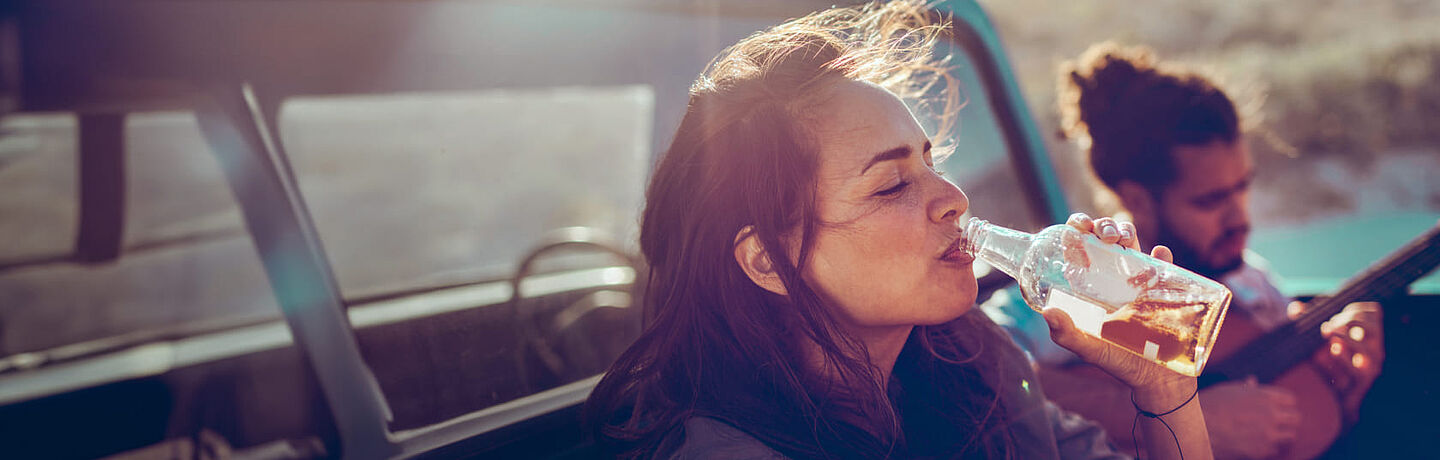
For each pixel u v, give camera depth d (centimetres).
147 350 180
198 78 142
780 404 116
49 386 185
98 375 183
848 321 116
